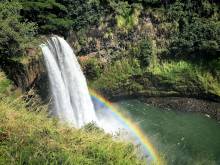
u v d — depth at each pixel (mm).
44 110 14750
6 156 10219
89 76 44406
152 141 34719
